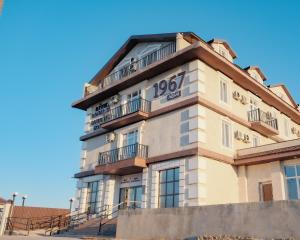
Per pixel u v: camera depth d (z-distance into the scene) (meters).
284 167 15.48
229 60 18.02
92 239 11.95
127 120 18.56
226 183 15.91
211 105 16.09
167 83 17.52
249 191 16.36
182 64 17.00
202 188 14.29
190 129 15.38
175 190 15.23
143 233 11.41
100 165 18.88
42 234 18.66
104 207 18.58
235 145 17.27
